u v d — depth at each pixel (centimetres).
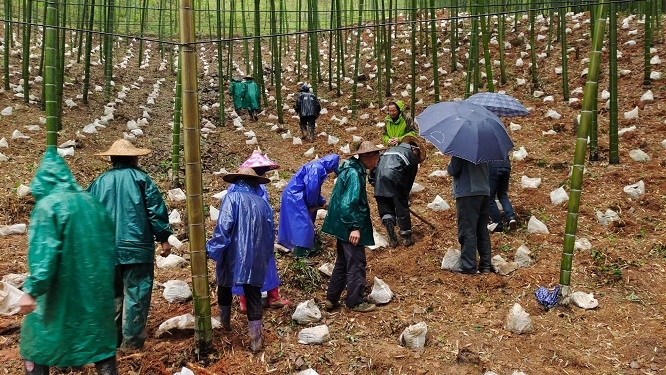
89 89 1578
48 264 285
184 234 673
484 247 572
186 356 416
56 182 307
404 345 436
